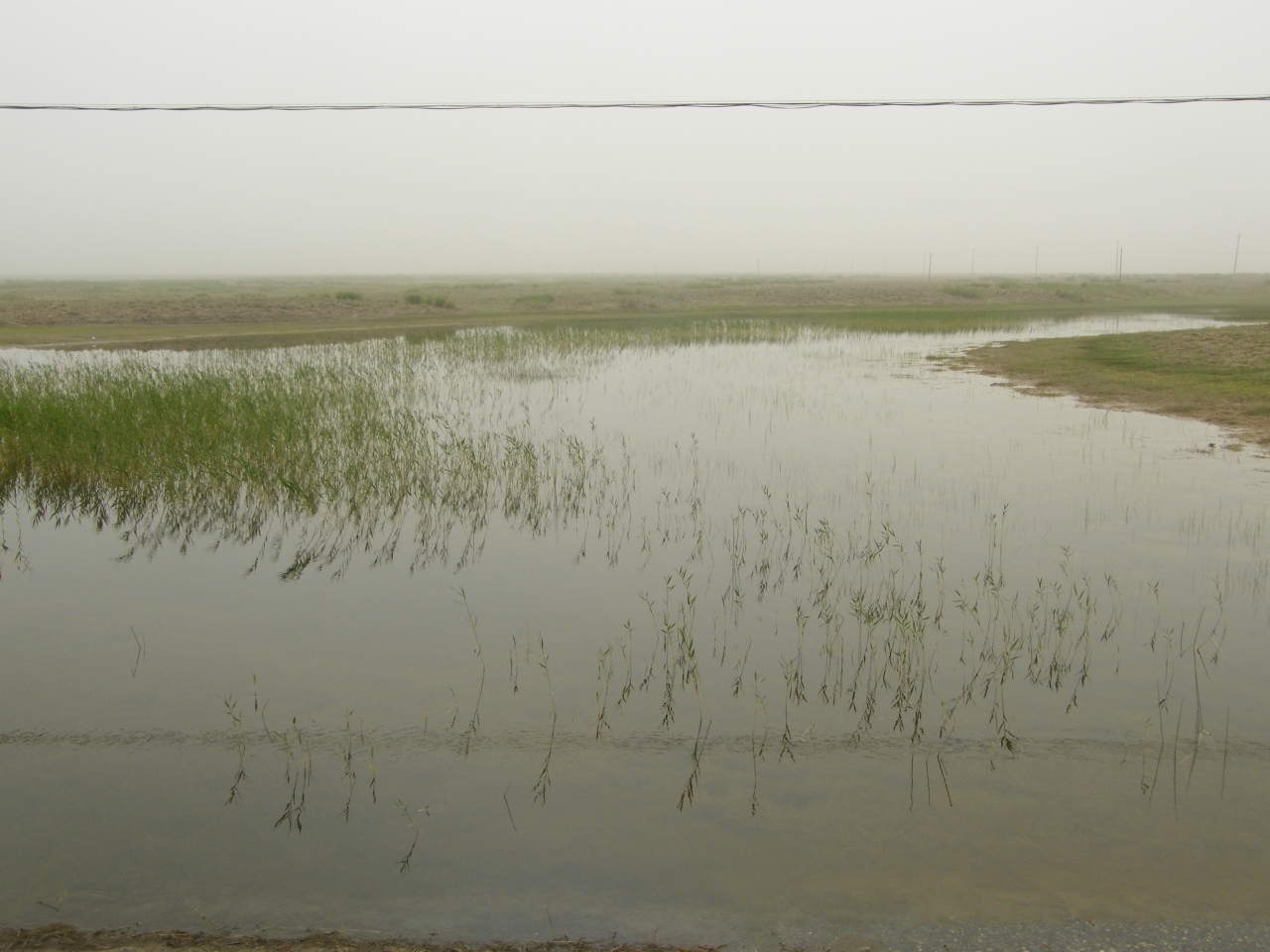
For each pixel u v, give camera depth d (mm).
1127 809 4176
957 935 3369
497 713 5160
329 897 3607
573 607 6797
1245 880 3676
